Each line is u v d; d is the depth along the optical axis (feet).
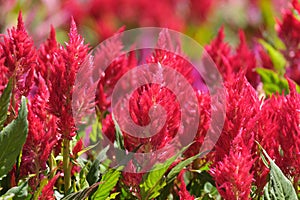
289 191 3.77
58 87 3.79
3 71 3.87
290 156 3.90
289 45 5.65
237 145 3.77
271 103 4.12
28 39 3.90
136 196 3.99
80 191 3.70
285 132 3.91
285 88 5.19
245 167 3.68
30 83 3.93
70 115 3.81
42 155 3.82
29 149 3.81
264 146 3.93
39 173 3.92
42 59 4.35
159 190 4.13
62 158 3.99
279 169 3.78
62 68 3.78
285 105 3.92
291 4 5.58
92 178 3.92
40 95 3.90
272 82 5.21
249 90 4.00
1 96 3.69
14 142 3.68
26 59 3.90
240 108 3.83
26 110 3.70
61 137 3.87
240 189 3.68
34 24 7.12
